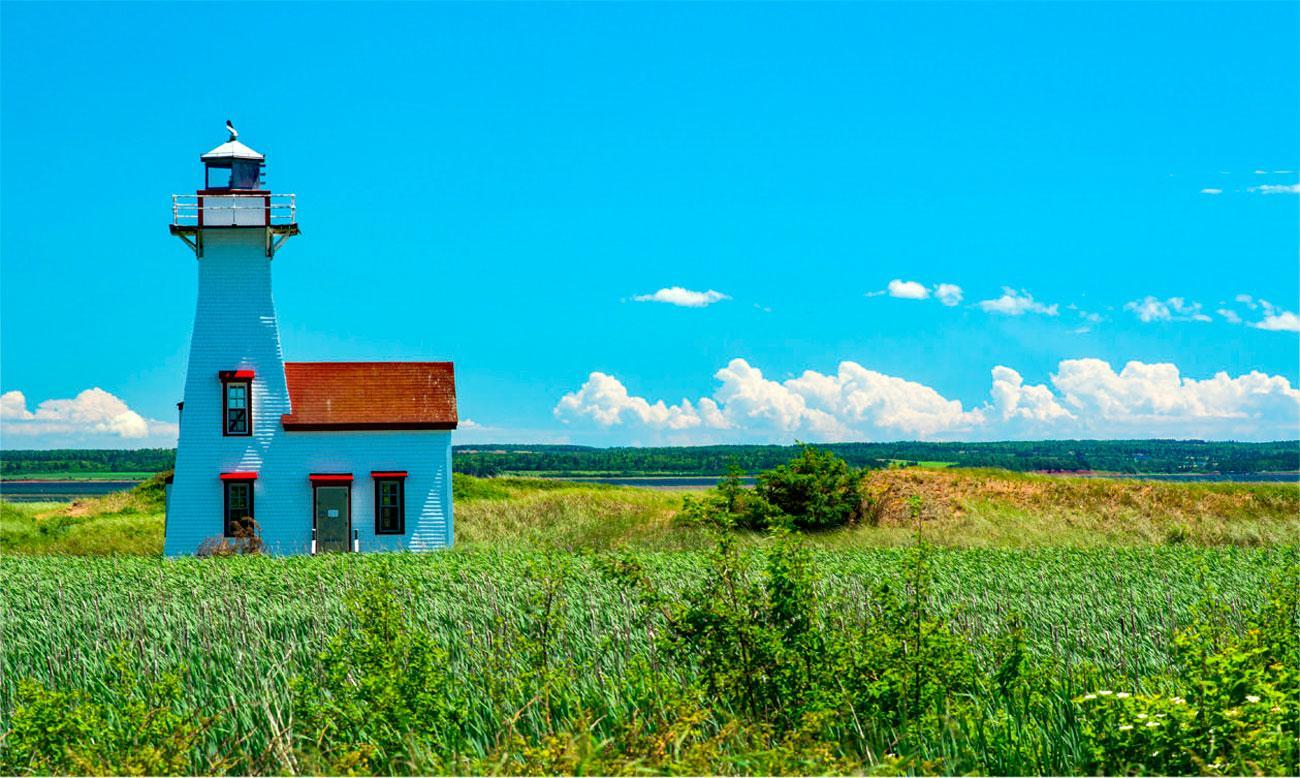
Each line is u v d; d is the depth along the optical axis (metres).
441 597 18.23
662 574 22.12
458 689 10.43
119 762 8.45
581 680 11.06
